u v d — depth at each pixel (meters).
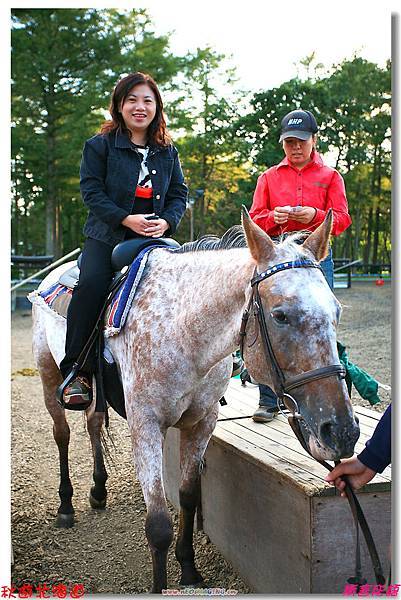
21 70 17.09
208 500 3.21
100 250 2.79
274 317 1.91
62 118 18.34
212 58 21.75
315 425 1.79
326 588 2.26
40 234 28.91
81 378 2.78
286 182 3.42
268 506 2.54
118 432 5.22
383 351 7.56
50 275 3.60
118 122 2.90
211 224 22.72
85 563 3.08
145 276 2.62
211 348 2.34
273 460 2.54
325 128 23.67
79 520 3.56
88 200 2.79
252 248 2.04
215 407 2.73
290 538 2.38
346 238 31.12
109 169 2.82
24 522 3.53
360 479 1.85
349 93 24.27
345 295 14.12
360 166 26.55
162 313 2.46
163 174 2.92
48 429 5.36
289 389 1.88
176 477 3.62
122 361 2.61
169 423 2.52
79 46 17.48
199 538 3.26
